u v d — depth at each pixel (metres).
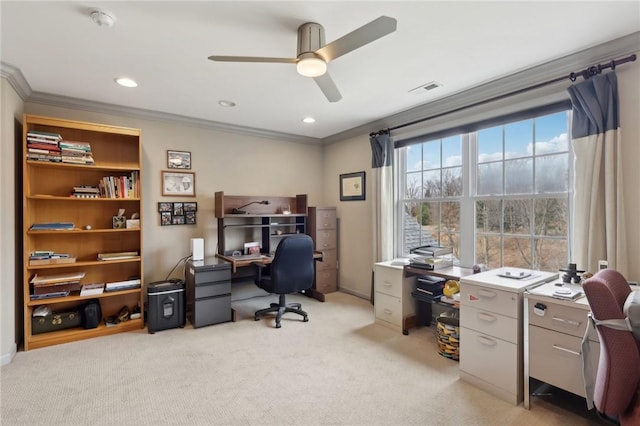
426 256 3.01
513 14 1.80
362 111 3.59
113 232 3.35
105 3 1.68
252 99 3.19
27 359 2.51
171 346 2.76
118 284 3.12
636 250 2.05
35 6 1.70
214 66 2.45
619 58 2.10
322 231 4.45
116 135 3.38
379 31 1.56
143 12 1.77
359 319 3.45
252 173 4.37
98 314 3.07
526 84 2.59
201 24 1.89
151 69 2.50
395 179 3.85
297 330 3.13
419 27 1.93
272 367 2.39
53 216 3.08
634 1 1.67
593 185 2.13
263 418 1.80
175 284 3.22
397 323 3.09
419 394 2.04
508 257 2.81
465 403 1.94
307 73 1.95
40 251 2.96
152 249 3.61
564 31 1.97
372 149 3.97
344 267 4.61
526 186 2.69
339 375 2.27
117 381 2.19
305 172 4.86
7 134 2.49
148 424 1.75
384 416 1.82
